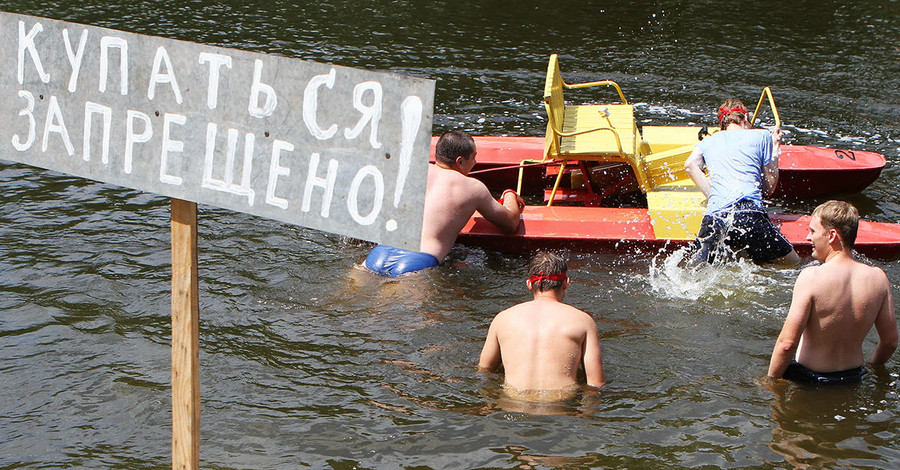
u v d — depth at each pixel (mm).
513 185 10102
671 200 8633
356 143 3115
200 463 4820
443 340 6328
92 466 4793
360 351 6145
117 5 18250
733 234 7617
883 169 10320
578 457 4879
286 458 4883
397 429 5160
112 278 7199
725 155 7836
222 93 3283
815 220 5605
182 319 3506
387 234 3121
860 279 5559
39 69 3609
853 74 14242
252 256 7742
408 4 19047
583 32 17062
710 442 5059
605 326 6625
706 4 19328
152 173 3463
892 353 5828
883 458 4938
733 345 6328
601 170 9594
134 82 3428
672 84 13852
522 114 12336
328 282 7289
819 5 19172
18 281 7090
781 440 5102
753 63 14969
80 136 3582
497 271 7684
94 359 5945
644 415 5328
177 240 3484
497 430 5133
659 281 7453
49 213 8586
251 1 18984
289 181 3246
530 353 5594
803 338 5789
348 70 3070
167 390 5582
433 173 7906
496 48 15875
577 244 8102
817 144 11117
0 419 5227
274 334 6383
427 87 2951
